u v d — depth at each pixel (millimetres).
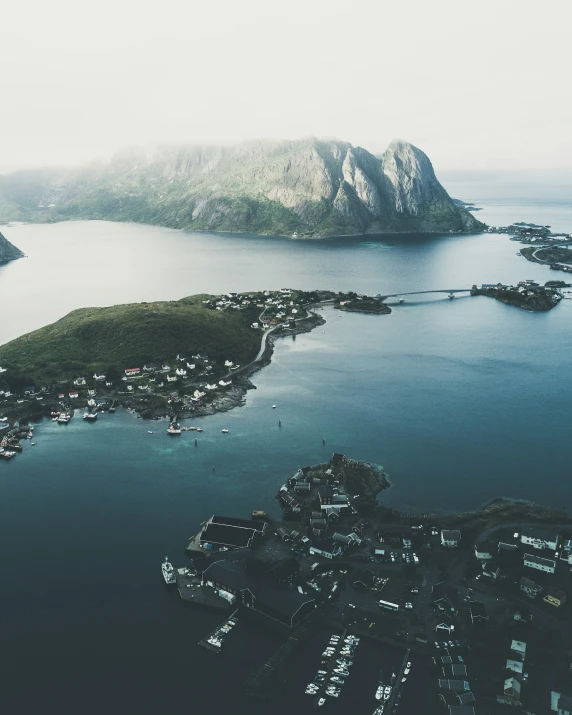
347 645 134625
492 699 119312
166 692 123000
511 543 171875
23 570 161750
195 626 141875
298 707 119062
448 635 137375
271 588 150500
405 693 121875
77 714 118375
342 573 160625
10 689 124312
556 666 127688
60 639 137625
